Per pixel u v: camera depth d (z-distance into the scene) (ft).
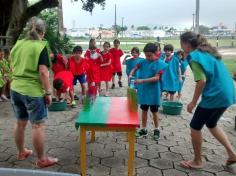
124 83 40.96
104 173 14.52
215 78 13.97
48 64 14.29
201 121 14.33
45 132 20.06
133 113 14.48
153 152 16.93
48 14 74.28
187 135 19.77
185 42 14.37
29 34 14.47
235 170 14.96
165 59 26.76
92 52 31.73
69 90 26.61
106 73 32.55
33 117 14.40
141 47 110.01
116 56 37.06
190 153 16.87
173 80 26.73
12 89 14.62
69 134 19.71
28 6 49.85
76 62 28.66
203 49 14.15
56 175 6.19
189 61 13.92
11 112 24.88
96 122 13.19
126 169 14.93
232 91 14.26
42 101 14.43
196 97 13.80
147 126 21.43
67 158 16.07
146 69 18.39
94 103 16.20
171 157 16.33
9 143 18.06
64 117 23.61
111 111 14.79
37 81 14.30
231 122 22.99
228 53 86.94
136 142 18.33
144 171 14.76
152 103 18.34
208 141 18.60
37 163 15.10
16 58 14.49
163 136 19.49
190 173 14.64
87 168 14.96
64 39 63.93
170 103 25.48
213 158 16.22
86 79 31.17
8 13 47.06
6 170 6.26
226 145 14.96
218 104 13.97
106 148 17.40
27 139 18.65
